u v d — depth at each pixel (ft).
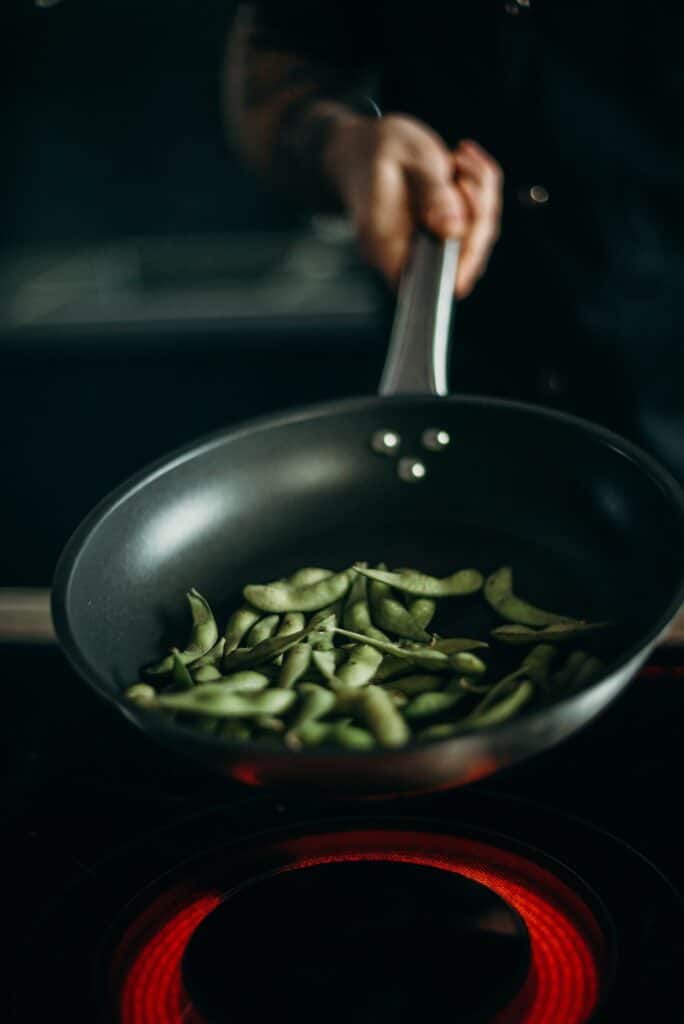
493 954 1.96
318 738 2.06
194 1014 1.99
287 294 6.30
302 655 2.26
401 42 3.80
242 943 1.99
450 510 2.72
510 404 2.64
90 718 2.52
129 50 6.78
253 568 2.63
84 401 5.82
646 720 2.40
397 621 2.43
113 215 7.14
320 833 2.24
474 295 3.88
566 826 2.22
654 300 3.70
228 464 2.67
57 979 2.04
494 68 3.69
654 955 1.97
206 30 6.71
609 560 2.53
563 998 1.97
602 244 3.70
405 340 2.74
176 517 2.59
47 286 6.68
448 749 1.86
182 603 2.53
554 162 3.70
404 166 3.10
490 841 2.20
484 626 2.47
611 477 2.56
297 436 2.72
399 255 3.16
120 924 2.10
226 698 2.11
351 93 3.70
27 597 2.82
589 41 3.52
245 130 3.79
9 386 5.80
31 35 6.72
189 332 5.65
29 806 2.36
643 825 2.22
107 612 2.37
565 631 2.33
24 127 6.98
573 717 1.93
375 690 2.15
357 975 1.94
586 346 3.82
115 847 2.26
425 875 2.09
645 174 3.59
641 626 2.34
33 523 5.80
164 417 5.84
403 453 2.74
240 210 7.07
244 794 2.35
